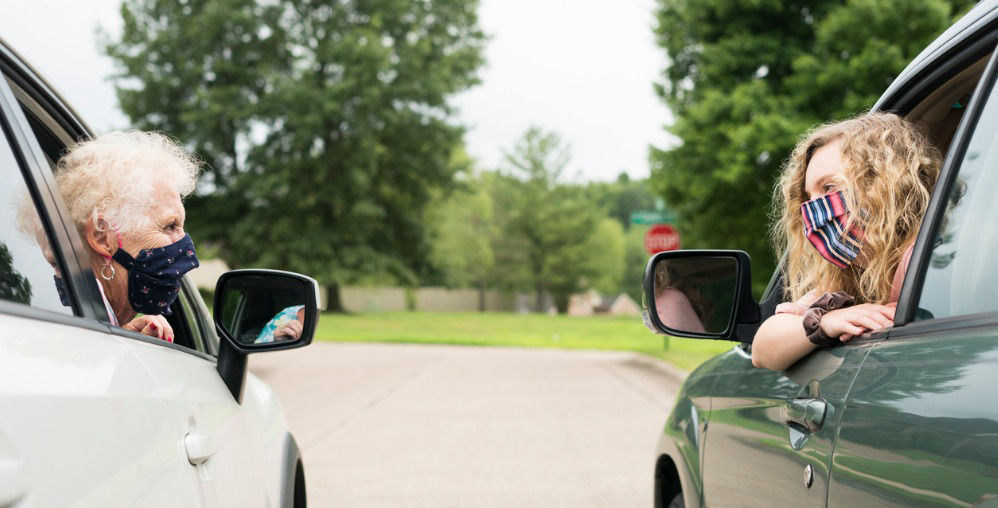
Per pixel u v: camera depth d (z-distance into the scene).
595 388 13.44
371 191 46.50
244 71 43.56
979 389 1.31
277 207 44.53
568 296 87.56
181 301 2.81
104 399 1.37
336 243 45.06
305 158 43.34
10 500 1.03
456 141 46.41
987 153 1.57
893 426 1.49
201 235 43.53
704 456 2.79
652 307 2.20
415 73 44.72
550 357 20.73
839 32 17.41
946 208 1.65
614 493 6.40
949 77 2.05
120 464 1.35
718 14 20.66
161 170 2.19
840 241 1.93
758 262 22.14
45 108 2.22
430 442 8.65
